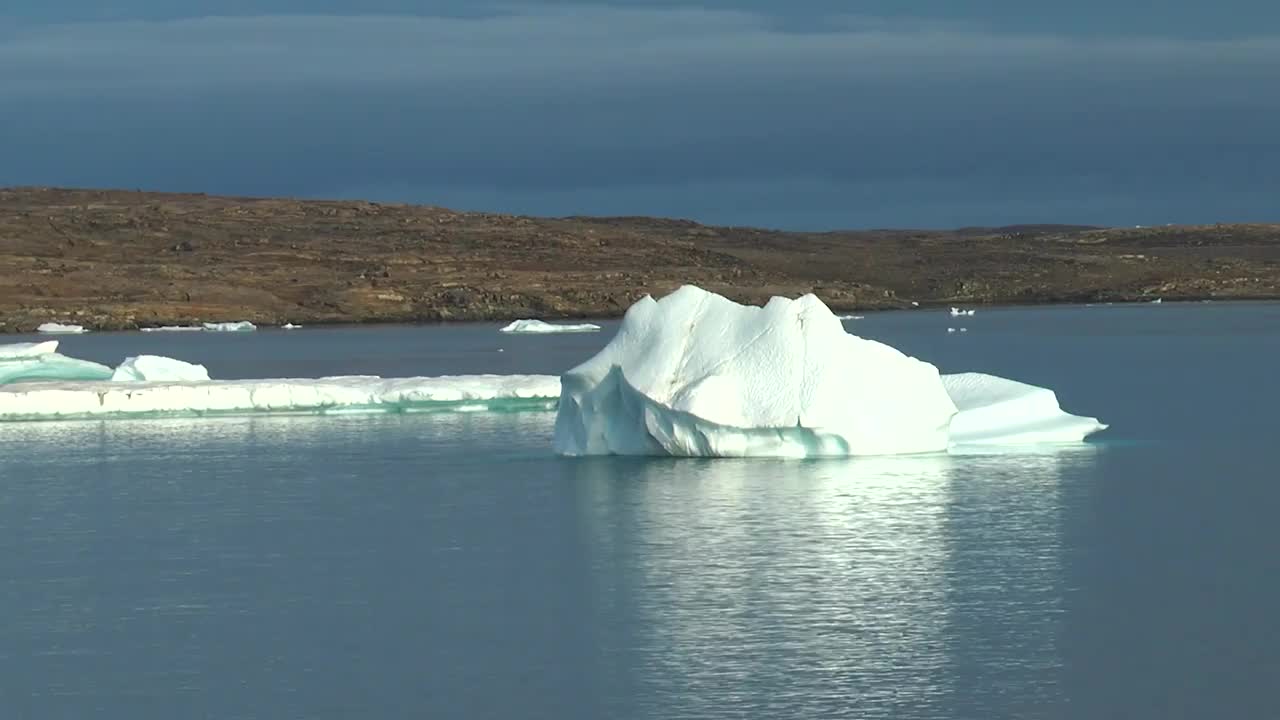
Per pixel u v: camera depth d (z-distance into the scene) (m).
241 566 40.81
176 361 83.19
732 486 49.22
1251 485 50.72
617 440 56.06
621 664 31.34
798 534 42.59
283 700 29.70
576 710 28.81
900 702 28.88
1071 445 58.28
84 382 78.31
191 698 29.91
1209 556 40.22
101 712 29.27
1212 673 30.44
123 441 65.31
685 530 43.41
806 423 51.91
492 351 153.38
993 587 36.88
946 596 36.06
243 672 31.41
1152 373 106.88
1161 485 50.56
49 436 67.19
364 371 127.25
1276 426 70.06
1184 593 36.41
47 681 31.08
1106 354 130.88
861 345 53.97
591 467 54.19
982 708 28.53
